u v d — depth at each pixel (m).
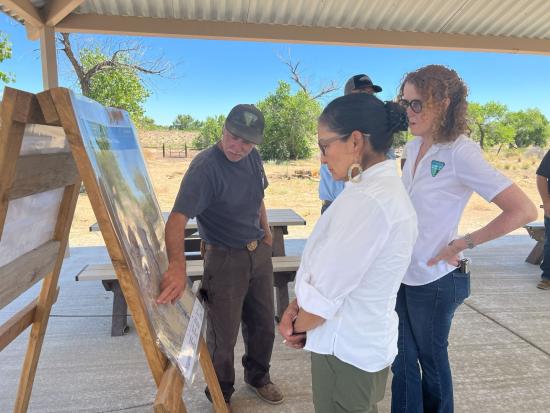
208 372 1.83
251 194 2.11
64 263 5.01
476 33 5.55
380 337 1.28
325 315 1.21
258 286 2.28
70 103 1.04
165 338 1.23
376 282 1.23
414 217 1.26
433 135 1.66
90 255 5.38
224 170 1.98
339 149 1.23
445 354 1.85
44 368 2.76
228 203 2.03
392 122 1.22
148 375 2.70
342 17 5.10
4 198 1.09
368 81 2.60
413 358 1.87
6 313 3.62
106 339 3.17
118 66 13.40
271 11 4.88
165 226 1.81
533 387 2.59
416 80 1.63
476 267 4.96
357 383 1.29
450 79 1.60
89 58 13.24
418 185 1.74
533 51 5.70
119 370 2.75
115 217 1.14
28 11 4.13
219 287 2.14
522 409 2.38
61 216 1.65
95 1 4.57
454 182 1.67
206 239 2.16
